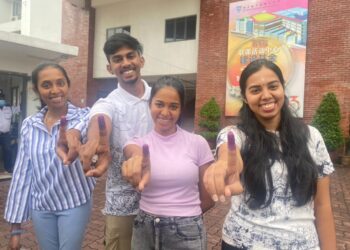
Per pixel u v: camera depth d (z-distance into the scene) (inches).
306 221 67.3
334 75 449.4
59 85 92.0
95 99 719.1
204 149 79.1
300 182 65.3
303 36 469.4
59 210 91.0
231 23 528.1
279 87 67.7
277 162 66.4
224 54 538.9
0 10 690.2
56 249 94.9
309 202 67.6
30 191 95.8
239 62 521.0
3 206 227.1
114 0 668.7
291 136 67.6
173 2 609.9
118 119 89.5
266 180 65.8
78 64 703.1
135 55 91.6
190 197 76.7
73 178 90.7
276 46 490.0
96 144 63.1
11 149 326.0
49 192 90.4
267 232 66.1
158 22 629.3
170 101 76.9
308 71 468.4
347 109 442.3
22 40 272.5
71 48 314.3
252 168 66.2
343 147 438.3
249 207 67.6
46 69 91.0
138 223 78.4
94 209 224.8
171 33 617.0
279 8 486.6
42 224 93.0
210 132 521.0
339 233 186.4
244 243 67.6
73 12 705.0
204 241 78.6
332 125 425.1
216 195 51.5
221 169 53.2
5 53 305.4
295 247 65.4
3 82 321.4
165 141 78.0
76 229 91.7
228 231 71.0
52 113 94.2
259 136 67.9
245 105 71.6
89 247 164.6
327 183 70.1
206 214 215.2
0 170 327.9
